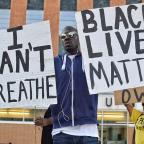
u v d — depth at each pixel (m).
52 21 69.50
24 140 63.88
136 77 12.73
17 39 13.20
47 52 12.92
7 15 70.06
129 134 62.97
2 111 64.50
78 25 12.80
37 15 70.19
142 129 16.11
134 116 16.30
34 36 13.09
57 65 12.62
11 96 13.12
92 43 12.73
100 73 12.55
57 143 12.13
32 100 12.89
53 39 67.94
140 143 16.11
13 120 64.31
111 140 63.25
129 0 68.56
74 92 12.09
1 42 13.28
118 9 12.97
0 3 70.25
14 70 13.17
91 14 12.85
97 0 69.62
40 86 12.80
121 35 12.91
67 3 70.12
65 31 12.27
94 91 12.27
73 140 11.99
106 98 63.28
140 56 12.83
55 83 12.57
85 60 12.48
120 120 63.28
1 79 13.21
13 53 13.20
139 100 13.18
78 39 12.71
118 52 12.80
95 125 12.12
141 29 12.96
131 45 12.88
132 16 13.01
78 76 12.20
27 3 70.50
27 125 64.06
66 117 12.04
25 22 69.94
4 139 64.19
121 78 12.67
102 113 63.38
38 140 63.47
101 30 12.84
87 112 12.03
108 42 12.80
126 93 13.23
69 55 12.45
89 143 11.95
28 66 13.06
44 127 16.03
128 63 12.77
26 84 13.01
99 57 12.68
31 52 13.06
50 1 70.12
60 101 12.22
